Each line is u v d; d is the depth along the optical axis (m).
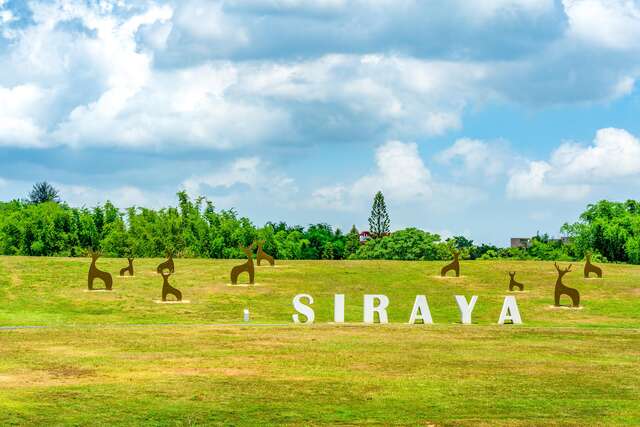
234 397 22.45
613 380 25.69
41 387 23.58
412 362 29.25
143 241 98.06
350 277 59.81
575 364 29.17
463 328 41.81
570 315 48.75
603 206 103.44
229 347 33.03
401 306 51.94
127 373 26.31
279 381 25.03
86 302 49.38
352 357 30.41
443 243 116.25
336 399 22.33
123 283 55.22
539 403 22.00
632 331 41.16
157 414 20.30
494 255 120.38
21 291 51.84
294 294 53.91
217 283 56.47
